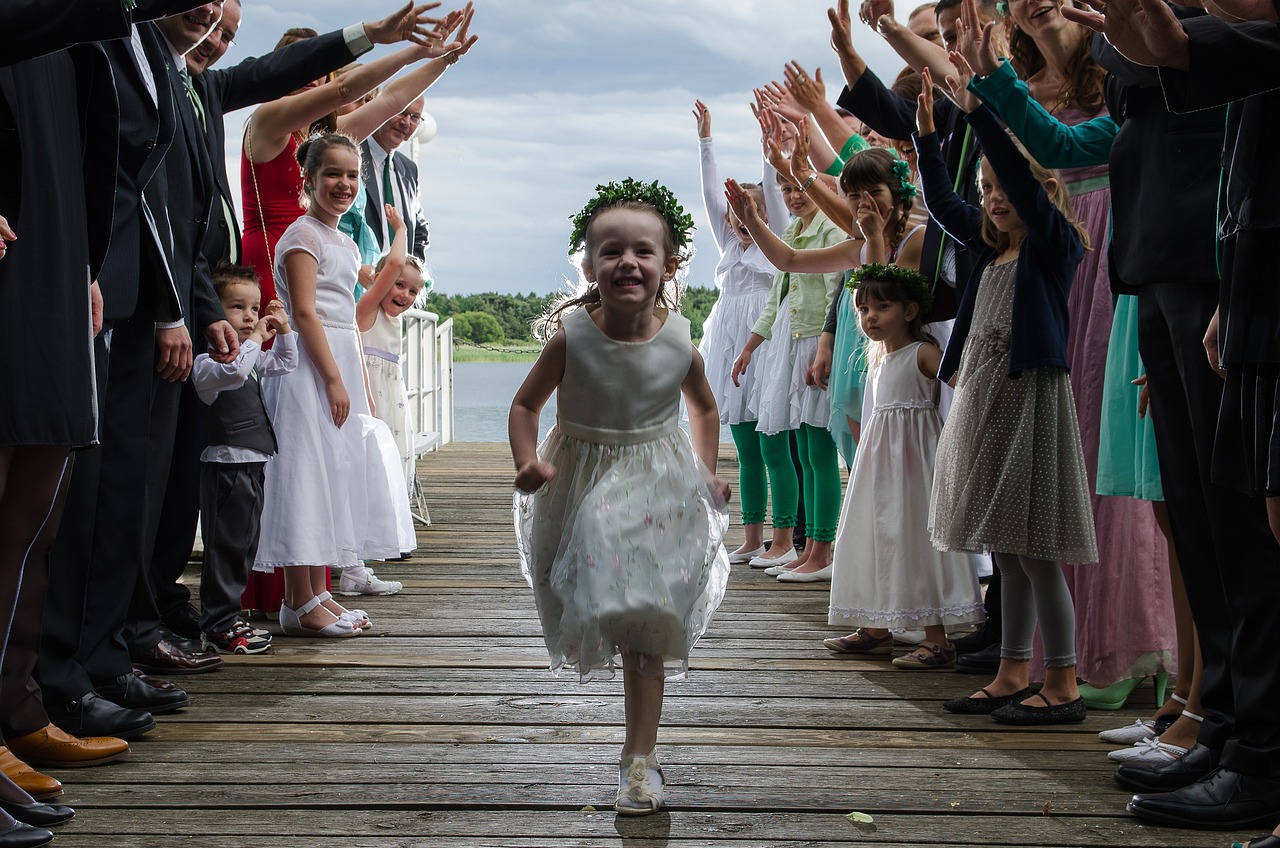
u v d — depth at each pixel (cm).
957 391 333
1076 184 346
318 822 245
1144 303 263
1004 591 331
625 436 259
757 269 574
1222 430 231
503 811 252
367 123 495
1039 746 297
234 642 382
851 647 390
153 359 310
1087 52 329
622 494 253
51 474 240
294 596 410
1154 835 241
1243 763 244
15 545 241
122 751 280
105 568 307
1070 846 236
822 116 491
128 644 351
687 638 256
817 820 249
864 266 394
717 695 342
